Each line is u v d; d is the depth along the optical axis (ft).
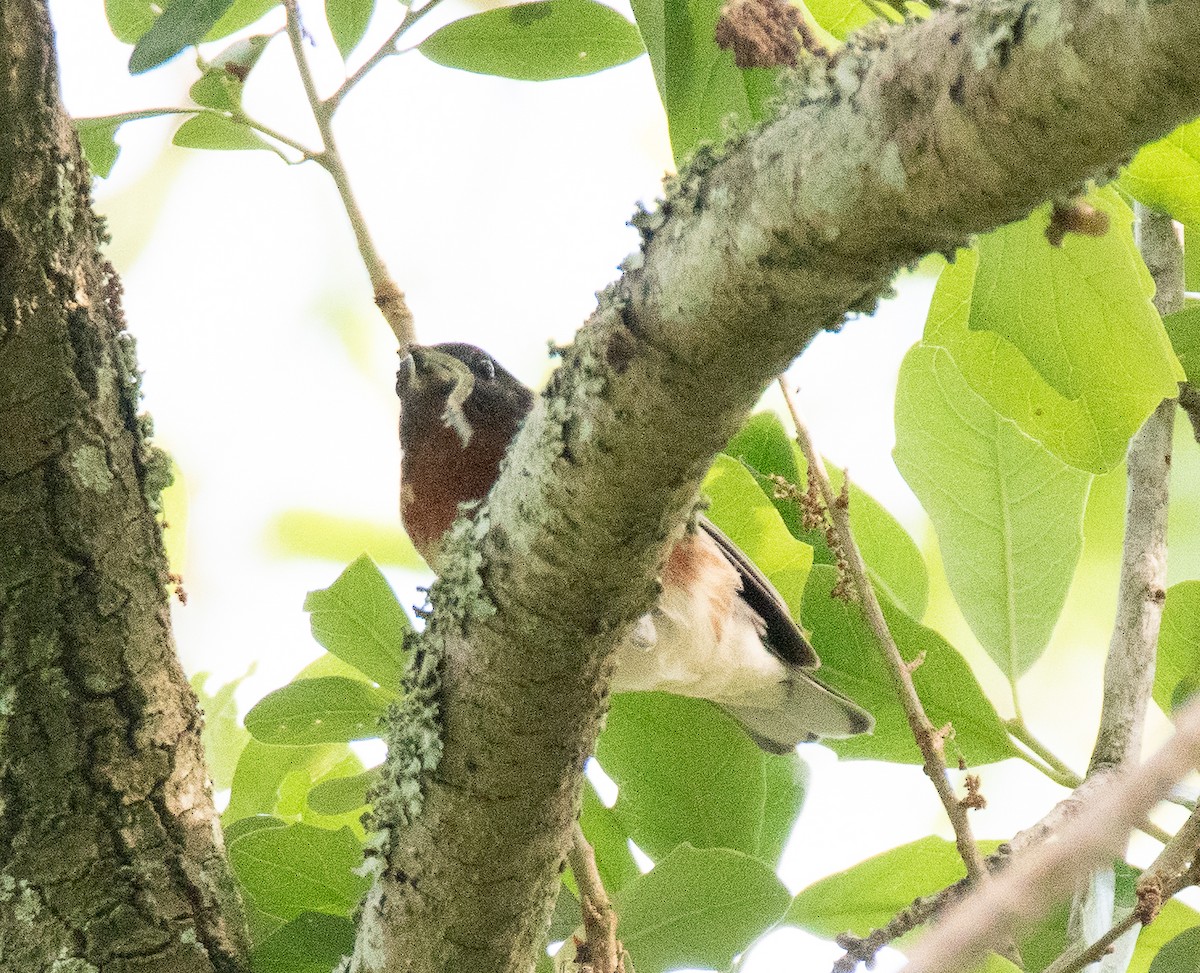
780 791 22.21
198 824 18.12
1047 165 9.93
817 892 20.58
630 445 13.06
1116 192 19.39
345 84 20.44
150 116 20.01
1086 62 9.24
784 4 17.49
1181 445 30.30
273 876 18.98
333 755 23.36
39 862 17.29
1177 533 30.04
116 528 17.57
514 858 15.56
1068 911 19.69
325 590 19.80
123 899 17.46
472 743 15.02
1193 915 20.56
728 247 11.69
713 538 25.63
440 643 15.15
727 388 12.59
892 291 12.21
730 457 22.68
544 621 14.30
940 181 10.36
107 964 17.28
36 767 17.31
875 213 10.80
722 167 12.00
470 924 15.84
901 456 22.57
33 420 16.97
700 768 21.61
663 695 21.98
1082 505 21.89
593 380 13.05
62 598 17.30
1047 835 17.46
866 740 21.86
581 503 13.52
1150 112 9.27
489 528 14.51
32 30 16.07
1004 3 9.83
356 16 20.75
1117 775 18.25
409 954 16.07
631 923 18.24
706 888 18.16
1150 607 20.03
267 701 19.42
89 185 17.31
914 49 10.39
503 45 21.15
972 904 7.43
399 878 15.96
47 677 17.31
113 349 17.70
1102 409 18.28
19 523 17.08
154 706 17.85
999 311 17.71
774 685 25.54
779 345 12.23
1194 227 19.40
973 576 21.93
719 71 18.10
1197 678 20.74
